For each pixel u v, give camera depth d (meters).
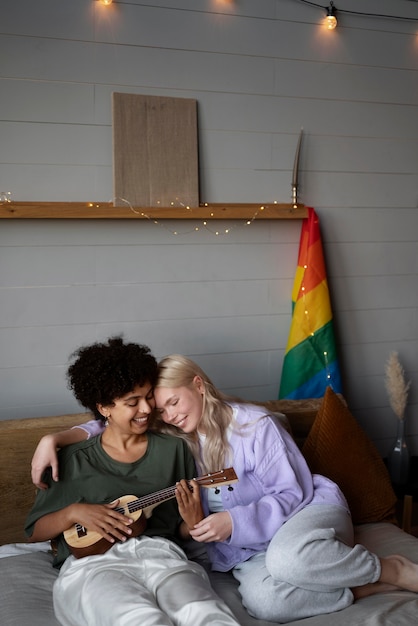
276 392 2.72
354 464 2.12
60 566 1.78
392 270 2.84
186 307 2.57
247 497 1.85
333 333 2.65
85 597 1.52
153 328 2.54
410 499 2.54
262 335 2.68
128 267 2.48
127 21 2.38
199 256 2.56
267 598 1.60
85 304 2.45
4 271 2.35
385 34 2.71
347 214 2.74
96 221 2.42
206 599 1.49
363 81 2.71
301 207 2.60
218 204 2.52
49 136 2.34
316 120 2.66
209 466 1.87
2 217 2.25
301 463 1.89
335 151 2.70
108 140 2.40
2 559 1.84
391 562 1.72
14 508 2.01
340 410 2.19
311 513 1.76
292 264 2.69
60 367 2.44
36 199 2.34
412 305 2.89
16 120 2.30
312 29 2.61
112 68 2.38
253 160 2.58
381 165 2.77
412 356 2.92
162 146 2.44
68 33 2.32
